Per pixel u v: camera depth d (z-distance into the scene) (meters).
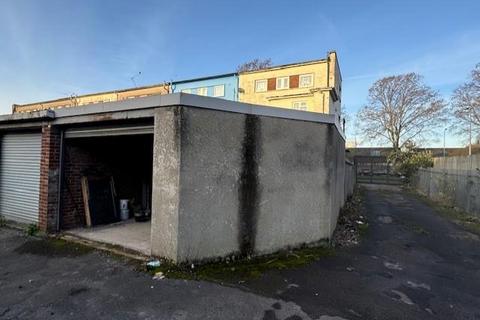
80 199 6.80
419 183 22.16
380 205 13.57
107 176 7.44
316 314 3.34
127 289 3.75
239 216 4.93
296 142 5.63
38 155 6.54
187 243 4.43
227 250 4.83
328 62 24.42
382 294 3.98
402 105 36.38
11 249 5.25
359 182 29.11
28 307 3.34
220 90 27.75
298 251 5.56
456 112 28.05
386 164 32.81
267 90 26.31
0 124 7.05
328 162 6.14
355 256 5.59
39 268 4.42
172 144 4.39
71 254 4.96
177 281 3.97
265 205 5.23
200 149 4.51
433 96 35.38
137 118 4.96
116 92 33.06
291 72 25.56
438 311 3.58
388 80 36.78
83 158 6.85
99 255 4.89
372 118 38.09
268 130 5.24
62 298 3.54
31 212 6.63
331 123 6.16
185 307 3.37
